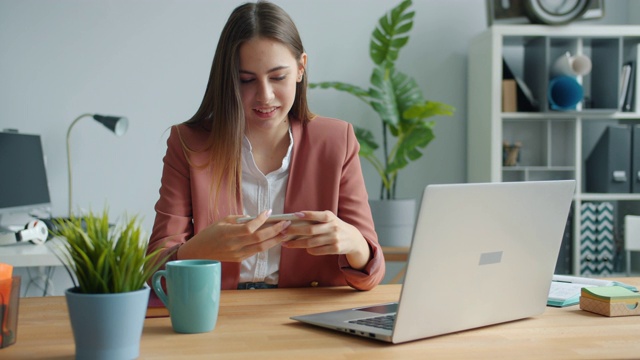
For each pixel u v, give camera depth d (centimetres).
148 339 97
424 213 91
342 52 340
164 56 327
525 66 341
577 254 321
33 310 120
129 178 326
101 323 83
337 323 103
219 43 146
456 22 348
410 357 88
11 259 234
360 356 89
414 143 312
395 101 318
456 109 350
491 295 106
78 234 86
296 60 149
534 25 314
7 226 302
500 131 316
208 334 101
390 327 99
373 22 341
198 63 330
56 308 121
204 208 152
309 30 338
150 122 327
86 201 323
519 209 105
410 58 347
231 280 153
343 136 162
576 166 322
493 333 103
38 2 318
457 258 98
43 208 320
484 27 350
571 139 331
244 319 112
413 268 92
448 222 95
